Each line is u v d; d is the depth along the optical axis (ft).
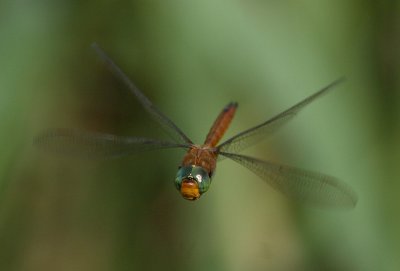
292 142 3.21
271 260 3.26
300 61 3.21
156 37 3.25
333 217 3.23
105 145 3.21
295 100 3.21
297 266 3.26
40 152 3.34
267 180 3.17
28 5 3.26
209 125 3.23
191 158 3.18
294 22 3.22
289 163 3.21
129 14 3.27
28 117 3.27
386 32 3.26
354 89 3.22
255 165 3.18
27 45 3.26
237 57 3.22
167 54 3.24
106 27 3.28
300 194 3.15
